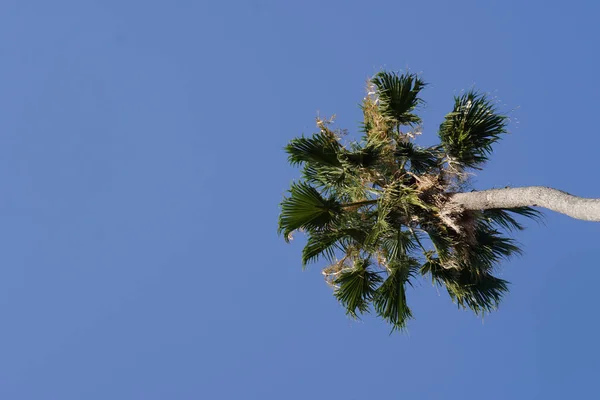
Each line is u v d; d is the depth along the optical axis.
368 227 12.48
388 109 12.16
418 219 11.99
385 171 12.37
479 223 12.40
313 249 12.66
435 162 12.30
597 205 9.14
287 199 12.29
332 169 12.58
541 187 10.36
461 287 12.17
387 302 11.73
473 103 11.72
